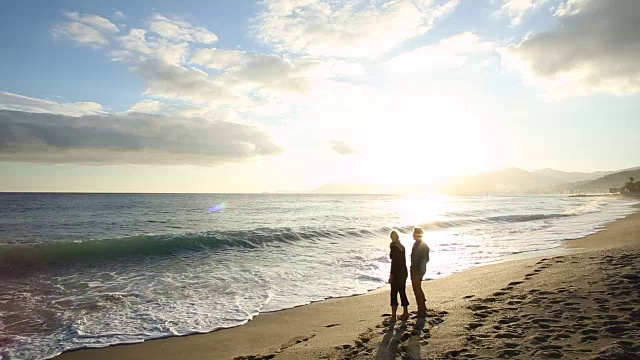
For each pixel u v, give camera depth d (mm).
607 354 4875
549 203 89375
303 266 15906
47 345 7848
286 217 43406
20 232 27016
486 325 6852
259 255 18297
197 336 8305
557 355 5102
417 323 7527
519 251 19188
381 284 13055
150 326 8922
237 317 9570
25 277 13430
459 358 5441
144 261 16375
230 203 87375
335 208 66312
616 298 7555
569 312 6988
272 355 6691
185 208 61375
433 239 24766
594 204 78062
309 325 8914
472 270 14234
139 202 79938
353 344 6828
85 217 40625
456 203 93250
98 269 14812
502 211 54594
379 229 28312
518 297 8656
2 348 7684
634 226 26719
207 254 18188
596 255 13422
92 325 8977
